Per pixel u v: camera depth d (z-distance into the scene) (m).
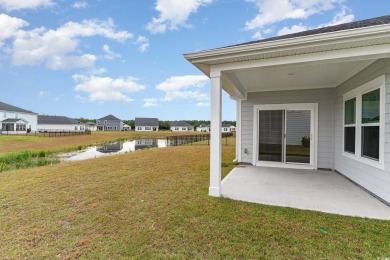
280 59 3.52
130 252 2.33
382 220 2.98
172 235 2.65
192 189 4.47
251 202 3.70
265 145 7.24
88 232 2.77
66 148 15.56
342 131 5.71
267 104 7.18
